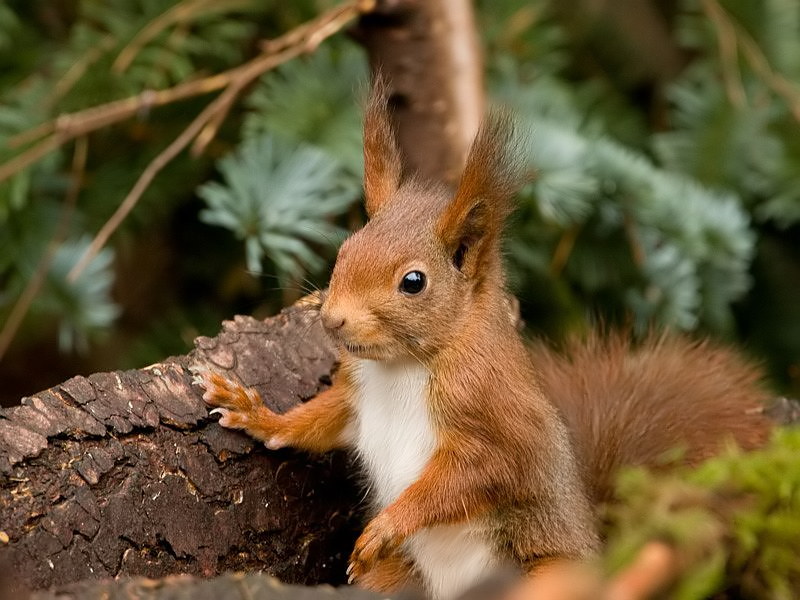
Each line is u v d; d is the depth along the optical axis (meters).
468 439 3.18
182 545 3.16
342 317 3.16
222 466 3.17
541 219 3.34
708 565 3.09
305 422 3.19
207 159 3.36
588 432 3.24
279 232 3.28
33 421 3.13
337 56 3.34
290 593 3.07
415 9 3.30
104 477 3.14
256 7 3.36
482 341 3.18
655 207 3.33
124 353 3.38
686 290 3.35
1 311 3.32
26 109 3.31
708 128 3.39
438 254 3.17
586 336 3.32
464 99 3.31
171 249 3.41
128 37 3.31
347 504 3.22
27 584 3.11
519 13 3.38
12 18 3.35
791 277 3.43
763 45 3.39
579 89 3.41
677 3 3.47
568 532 3.19
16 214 3.32
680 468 3.22
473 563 3.19
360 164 3.29
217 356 3.21
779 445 3.19
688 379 3.26
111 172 3.35
